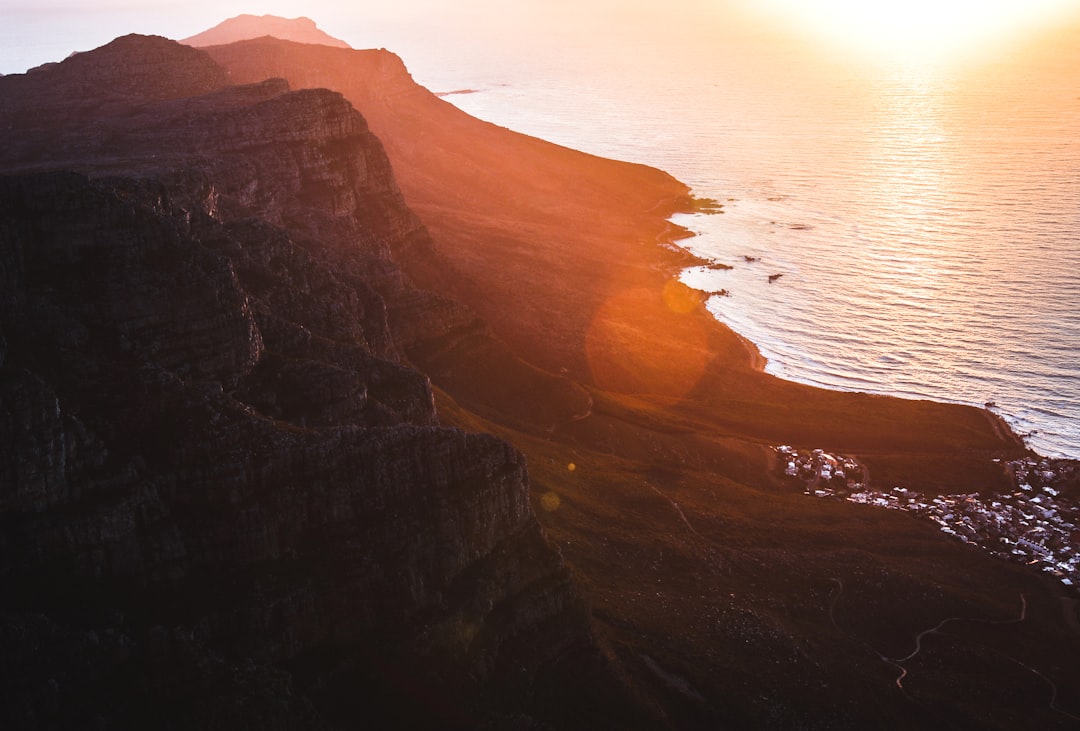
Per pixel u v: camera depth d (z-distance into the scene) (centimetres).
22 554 5441
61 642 5259
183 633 5588
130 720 5281
